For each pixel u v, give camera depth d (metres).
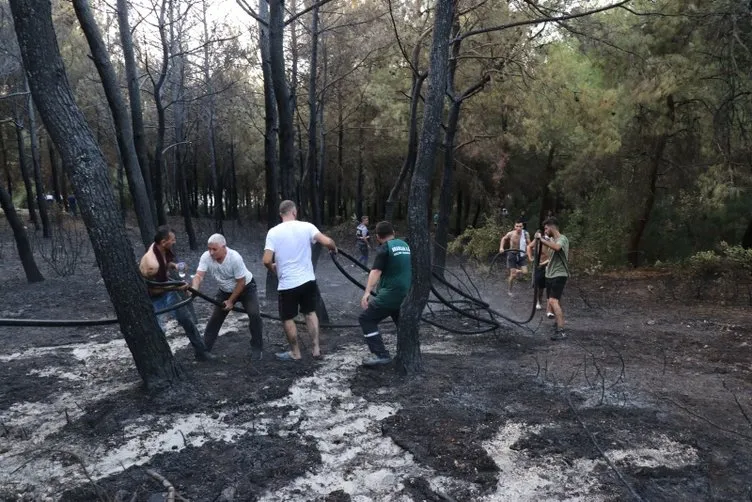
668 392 5.19
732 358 6.45
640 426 4.41
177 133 19.61
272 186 9.84
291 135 8.56
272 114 9.66
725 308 10.14
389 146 24.06
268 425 4.43
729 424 4.46
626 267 16.22
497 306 10.50
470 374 5.64
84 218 4.68
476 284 13.23
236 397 4.98
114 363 6.14
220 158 32.88
